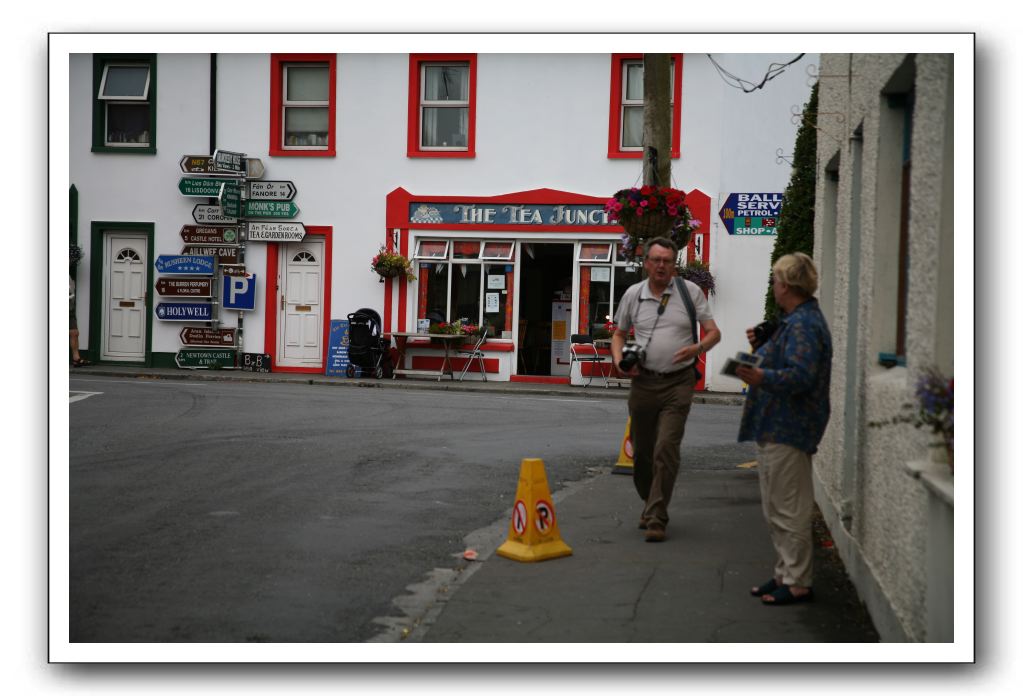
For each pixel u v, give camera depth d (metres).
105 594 5.80
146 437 11.56
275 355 23.02
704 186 20.67
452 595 5.91
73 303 22.72
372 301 22.53
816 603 5.72
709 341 7.27
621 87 21.48
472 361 22.23
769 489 5.76
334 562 6.62
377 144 22.41
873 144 5.96
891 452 4.88
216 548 6.87
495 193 21.97
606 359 21.19
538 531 6.80
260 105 22.81
